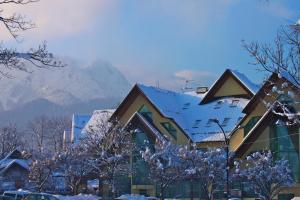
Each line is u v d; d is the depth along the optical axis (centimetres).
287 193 4353
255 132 4522
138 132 5184
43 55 1321
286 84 1955
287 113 2052
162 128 5338
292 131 4453
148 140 5116
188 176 4231
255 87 5472
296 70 1894
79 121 7088
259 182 3938
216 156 4184
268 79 2092
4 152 9162
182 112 5603
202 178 4166
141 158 5044
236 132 4878
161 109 5325
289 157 4438
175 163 4238
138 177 5078
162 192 4262
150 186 5012
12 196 4044
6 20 1252
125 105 5484
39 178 5234
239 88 5459
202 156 4206
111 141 4931
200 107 5591
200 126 5309
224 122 5234
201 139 5125
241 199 4347
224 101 5472
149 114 5425
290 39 2955
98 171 4962
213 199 4306
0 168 6531
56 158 5056
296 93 2042
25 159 6341
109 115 5650
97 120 5631
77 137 5928
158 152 4306
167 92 5828
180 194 4838
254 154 4041
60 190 5500
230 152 4316
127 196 4394
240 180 4209
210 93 5616
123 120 5472
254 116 4781
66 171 4962
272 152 4372
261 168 3934
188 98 5834
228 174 3834
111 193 5016
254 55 2353
